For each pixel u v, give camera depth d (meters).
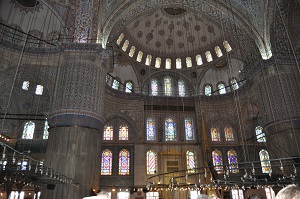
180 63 22.44
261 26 15.91
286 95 14.25
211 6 16.69
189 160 19.59
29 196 15.48
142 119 19.95
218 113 20.86
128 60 20.95
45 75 15.41
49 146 12.08
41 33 16.19
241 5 16.34
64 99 12.70
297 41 15.52
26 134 16.73
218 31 20.80
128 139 19.52
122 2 15.74
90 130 12.53
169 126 20.64
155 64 22.20
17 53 15.07
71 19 14.70
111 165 18.67
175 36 22.17
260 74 15.53
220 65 21.66
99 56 13.91
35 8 15.77
